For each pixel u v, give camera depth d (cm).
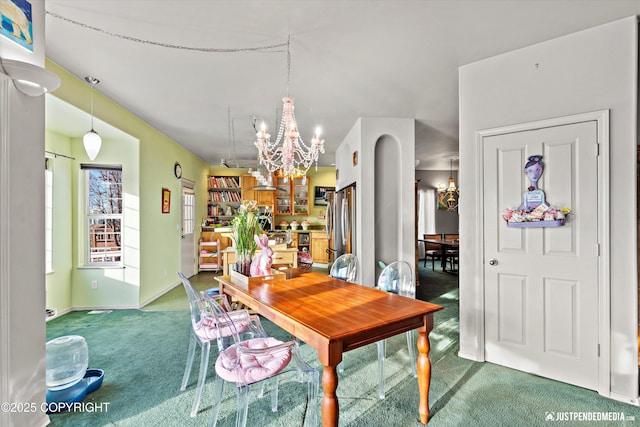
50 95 266
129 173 418
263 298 205
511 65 252
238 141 546
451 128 482
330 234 628
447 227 865
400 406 202
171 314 391
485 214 264
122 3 190
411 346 247
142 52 249
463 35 229
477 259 267
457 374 243
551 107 235
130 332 330
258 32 222
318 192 820
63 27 215
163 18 205
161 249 491
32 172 160
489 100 263
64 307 396
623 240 209
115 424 185
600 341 215
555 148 233
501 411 196
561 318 231
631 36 206
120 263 426
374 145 425
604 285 214
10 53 150
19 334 151
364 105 376
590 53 220
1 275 142
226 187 759
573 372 226
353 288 232
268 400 211
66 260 400
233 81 304
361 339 157
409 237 434
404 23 213
